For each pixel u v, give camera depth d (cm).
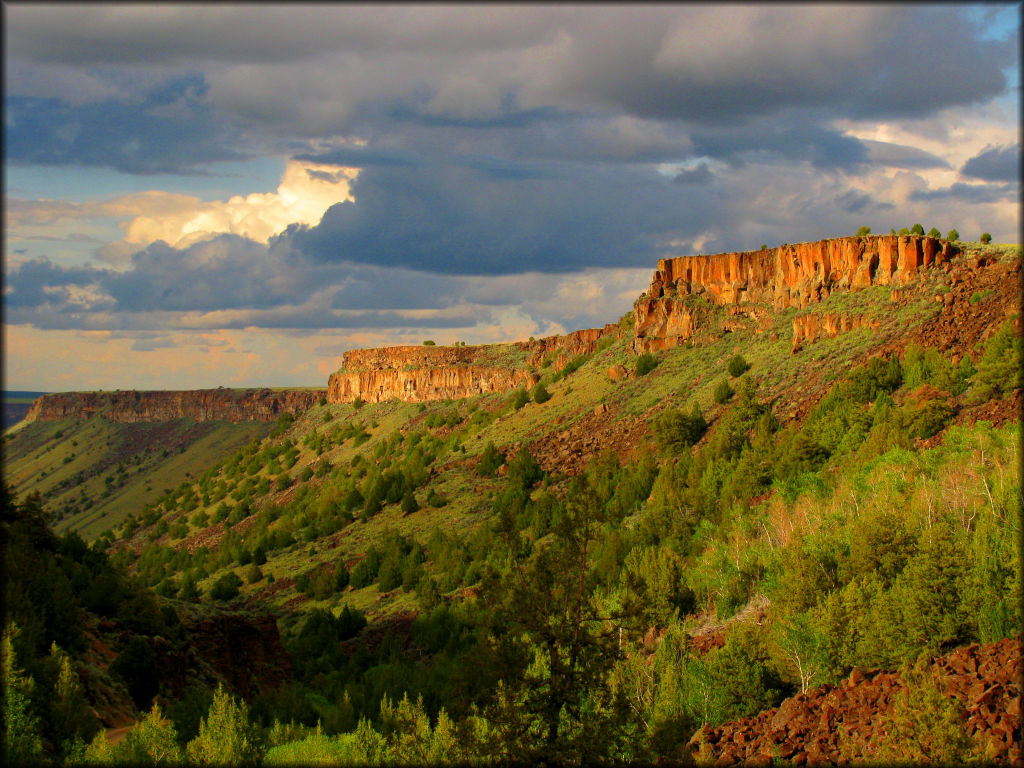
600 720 4003
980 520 5681
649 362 16925
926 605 4934
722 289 17300
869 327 13062
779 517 8306
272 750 5281
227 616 8119
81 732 4766
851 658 5175
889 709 4181
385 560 12850
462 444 18762
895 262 14125
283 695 7075
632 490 11838
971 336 10950
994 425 8200
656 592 7431
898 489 7425
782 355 14125
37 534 7612
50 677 4969
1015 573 4888
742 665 5334
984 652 4303
